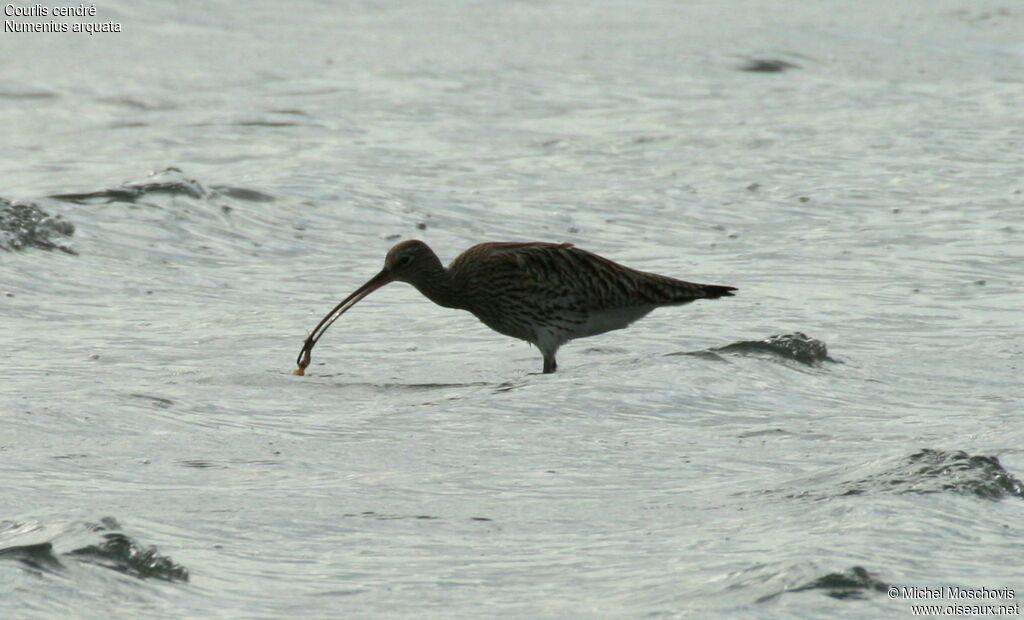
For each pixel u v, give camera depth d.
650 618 6.16
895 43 39.56
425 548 7.32
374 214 19.64
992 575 6.72
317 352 13.28
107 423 10.05
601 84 31.69
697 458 9.41
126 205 18.55
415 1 45.31
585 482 8.78
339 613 6.32
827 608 6.21
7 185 20.16
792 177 22.66
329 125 26.25
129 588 6.40
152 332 13.91
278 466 9.10
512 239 18.94
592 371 11.64
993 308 15.18
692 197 21.31
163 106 28.23
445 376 12.50
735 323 14.62
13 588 6.19
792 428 10.28
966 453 8.59
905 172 23.05
